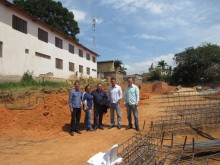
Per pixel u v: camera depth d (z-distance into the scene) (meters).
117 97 10.95
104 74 59.28
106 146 8.60
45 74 27.45
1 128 10.80
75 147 8.60
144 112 14.67
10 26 21.72
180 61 58.66
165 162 6.61
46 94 17.28
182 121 11.23
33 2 42.59
